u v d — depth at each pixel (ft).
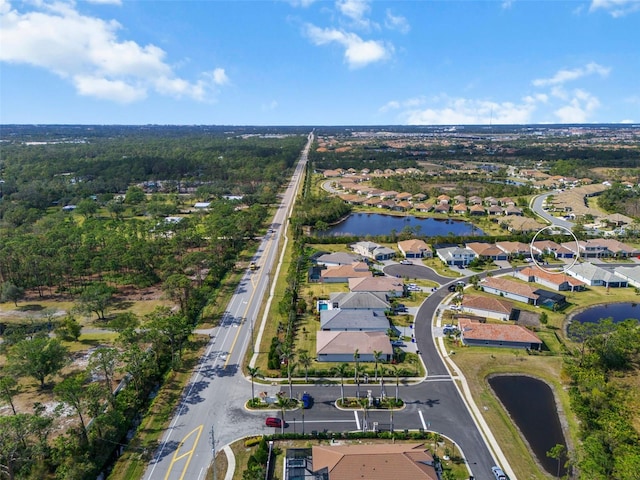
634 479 186.09
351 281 437.58
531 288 429.38
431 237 611.88
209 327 359.25
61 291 442.50
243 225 625.82
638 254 542.98
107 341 339.57
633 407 254.88
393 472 197.67
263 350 323.16
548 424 248.93
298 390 276.41
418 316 379.55
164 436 235.81
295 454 218.79
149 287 452.35
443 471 210.38
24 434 205.46
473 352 321.32
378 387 279.49
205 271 492.95
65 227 591.78
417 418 250.57
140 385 278.05
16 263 449.89
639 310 398.42
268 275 479.82
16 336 315.37
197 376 290.97
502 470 212.02
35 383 287.69
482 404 263.49
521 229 642.22
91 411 234.99
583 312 394.52
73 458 209.67
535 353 320.70
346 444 229.86
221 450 225.76
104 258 472.85
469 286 450.30
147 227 625.00
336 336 320.50
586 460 201.67
